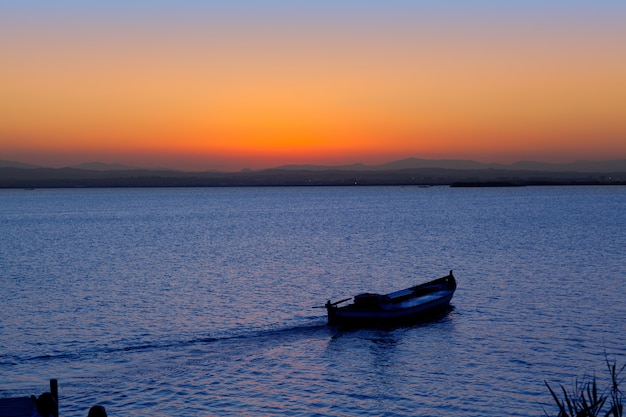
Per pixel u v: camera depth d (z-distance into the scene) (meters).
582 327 49.81
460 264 88.81
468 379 38.09
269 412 33.75
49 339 46.91
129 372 39.34
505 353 43.06
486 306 58.56
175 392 36.25
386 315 49.81
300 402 35.03
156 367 40.34
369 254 102.19
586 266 84.38
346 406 34.44
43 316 55.09
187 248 114.75
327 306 50.59
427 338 47.28
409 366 40.72
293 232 147.62
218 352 43.72
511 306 58.41
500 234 133.75
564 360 41.25
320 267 87.44
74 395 35.44
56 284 73.38
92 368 40.00
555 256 95.69
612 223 161.62
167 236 140.25
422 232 141.88
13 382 37.28
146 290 69.00
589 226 152.12
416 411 33.59
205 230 157.25
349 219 195.12
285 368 40.50
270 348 44.81
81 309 58.25
